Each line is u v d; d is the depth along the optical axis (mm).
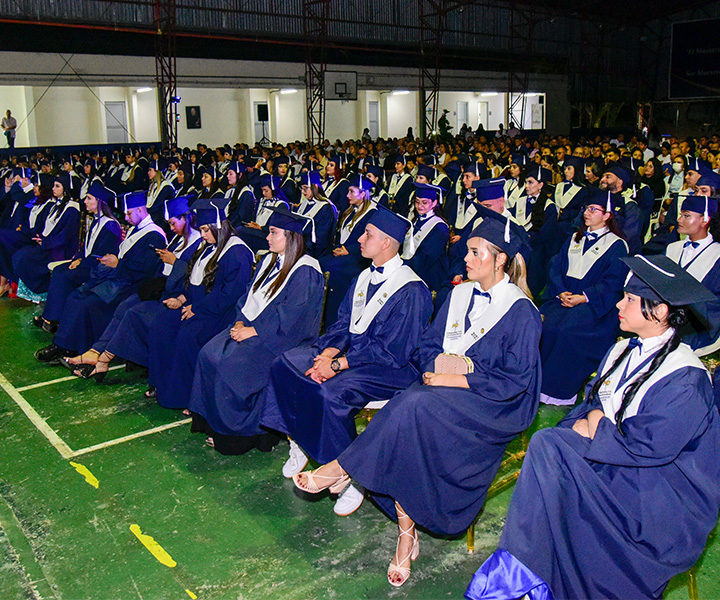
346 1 23297
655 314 2389
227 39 20328
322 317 4211
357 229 7004
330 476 3150
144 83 19297
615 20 31406
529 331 2943
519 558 2379
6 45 16969
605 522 2324
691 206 4344
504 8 28188
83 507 3551
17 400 4977
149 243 5570
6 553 3172
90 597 2857
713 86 27453
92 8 18172
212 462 4035
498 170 12070
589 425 2561
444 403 2840
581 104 31531
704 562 3021
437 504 2881
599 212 4648
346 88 23203
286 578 2963
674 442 2283
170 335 4648
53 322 6449
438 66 25125
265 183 8695
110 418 4660
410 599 2814
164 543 3230
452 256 5992
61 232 7121
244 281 4570
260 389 3965
